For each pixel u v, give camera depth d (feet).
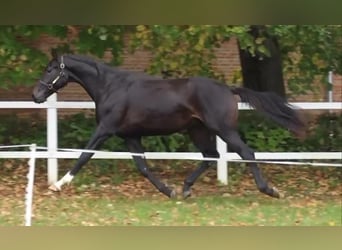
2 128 50.06
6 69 45.80
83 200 40.19
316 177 49.14
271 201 40.91
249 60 51.42
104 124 39.91
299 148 50.49
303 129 40.16
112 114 39.78
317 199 42.19
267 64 50.65
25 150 49.70
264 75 50.96
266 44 47.32
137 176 47.67
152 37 44.39
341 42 48.73
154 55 46.01
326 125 51.11
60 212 37.04
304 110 44.86
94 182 45.83
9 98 59.11
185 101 39.11
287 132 49.98
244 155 38.96
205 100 38.88
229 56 57.06
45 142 49.55
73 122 49.88
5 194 41.93
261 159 45.34
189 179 41.09
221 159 39.88
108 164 48.67
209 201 40.32
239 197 41.93
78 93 58.59
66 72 40.40
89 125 49.78
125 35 45.68
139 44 44.93
